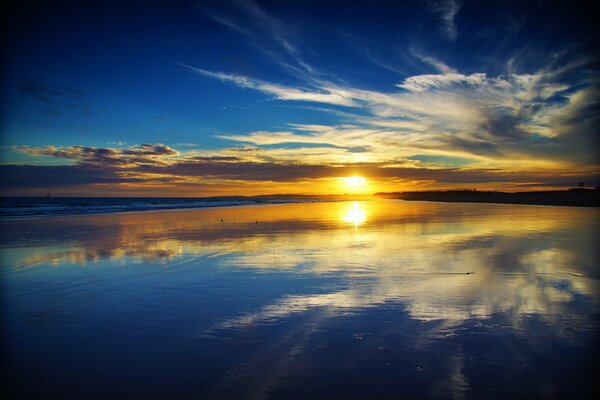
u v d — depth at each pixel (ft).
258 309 19.76
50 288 24.30
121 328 17.33
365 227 59.82
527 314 18.30
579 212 87.35
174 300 21.53
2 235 50.08
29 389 12.13
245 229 57.77
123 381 12.57
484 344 14.94
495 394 11.48
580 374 12.57
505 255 33.35
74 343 15.71
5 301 21.54
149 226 63.00
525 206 120.06
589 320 17.40
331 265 30.35
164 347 15.19
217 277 26.84
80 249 38.70
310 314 18.85
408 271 27.81
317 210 119.34
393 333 16.19
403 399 11.27
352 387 11.93
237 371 13.10
